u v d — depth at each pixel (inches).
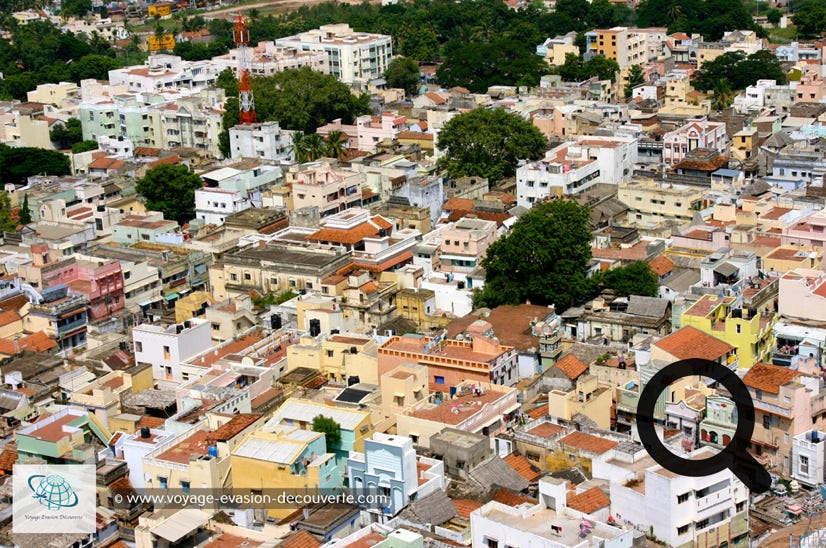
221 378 7475.4
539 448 6638.8
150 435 6717.5
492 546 5477.4
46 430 6786.4
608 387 7263.8
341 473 6496.1
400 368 7190.0
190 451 6530.5
